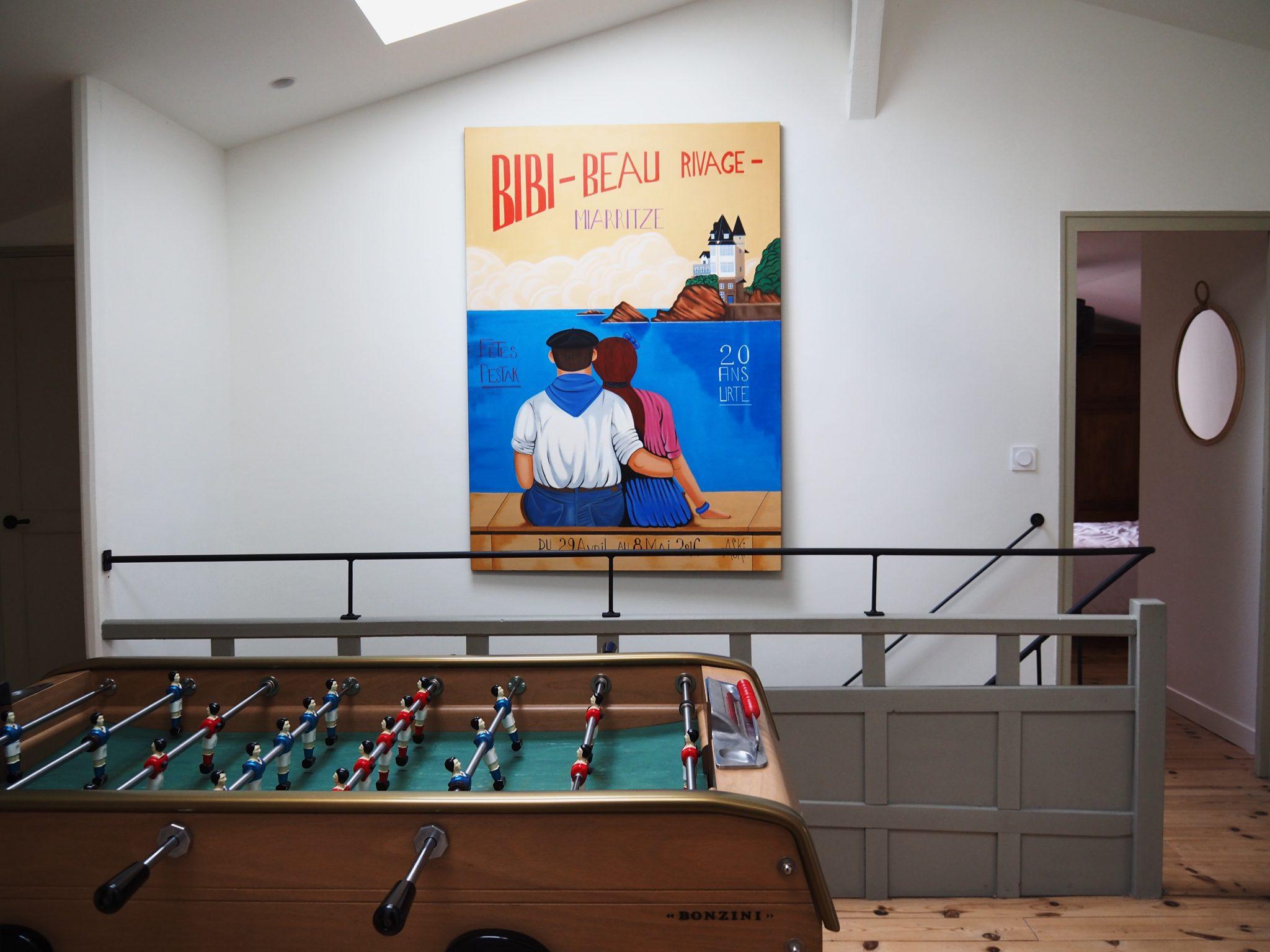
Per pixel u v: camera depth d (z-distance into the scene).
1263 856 2.73
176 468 3.25
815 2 3.57
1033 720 2.47
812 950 1.11
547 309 3.60
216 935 1.13
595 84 3.60
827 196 3.59
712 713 1.49
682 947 1.12
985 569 3.59
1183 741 3.78
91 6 2.44
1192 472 4.03
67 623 3.64
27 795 1.11
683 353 3.58
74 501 3.62
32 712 1.61
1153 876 2.46
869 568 3.63
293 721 1.72
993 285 3.58
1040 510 3.59
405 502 3.70
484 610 3.69
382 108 3.64
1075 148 3.54
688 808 1.10
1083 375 7.31
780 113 3.58
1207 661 3.94
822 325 3.61
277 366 3.69
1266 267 3.51
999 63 3.55
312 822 1.11
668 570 3.62
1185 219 3.51
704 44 3.58
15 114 2.87
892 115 3.57
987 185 3.57
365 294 3.68
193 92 3.09
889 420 3.62
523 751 1.62
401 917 0.98
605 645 2.62
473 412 3.62
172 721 1.70
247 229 3.67
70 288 3.60
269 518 3.71
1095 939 2.27
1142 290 4.46
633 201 3.58
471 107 3.62
